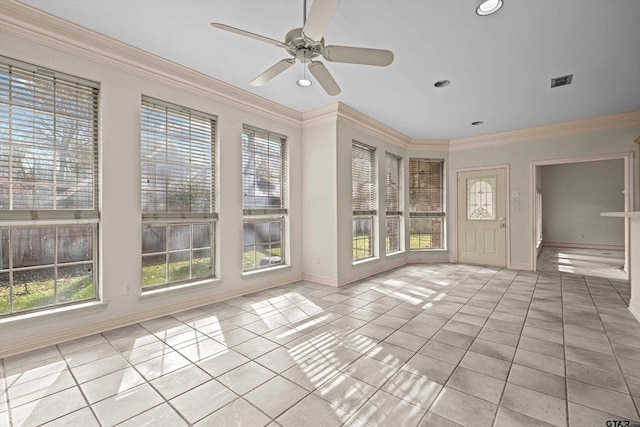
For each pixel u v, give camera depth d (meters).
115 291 2.78
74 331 2.55
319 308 3.35
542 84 3.50
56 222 2.49
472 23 2.38
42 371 2.06
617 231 8.02
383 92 3.76
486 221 5.81
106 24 2.43
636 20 2.34
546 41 2.63
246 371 2.06
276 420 1.58
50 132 2.50
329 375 2.01
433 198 6.26
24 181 2.38
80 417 1.61
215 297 3.57
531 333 2.66
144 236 3.08
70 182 2.60
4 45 2.23
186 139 3.35
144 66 2.90
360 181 4.94
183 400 1.75
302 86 3.61
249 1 2.16
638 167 4.51
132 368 2.10
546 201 8.89
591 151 4.82
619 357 2.22
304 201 4.68
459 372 2.04
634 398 1.75
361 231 5.01
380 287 4.24
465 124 5.08
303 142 4.69
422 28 2.45
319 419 1.59
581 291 4.00
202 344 2.46
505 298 3.70
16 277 2.37
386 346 2.42
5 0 2.13
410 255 6.11
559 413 1.62
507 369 2.07
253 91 3.76
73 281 2.63
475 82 3.45
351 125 4.57
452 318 3.04
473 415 1.61
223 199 3.65
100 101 2.71
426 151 6.14
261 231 4.24
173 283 3.28
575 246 8.50
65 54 2.50
